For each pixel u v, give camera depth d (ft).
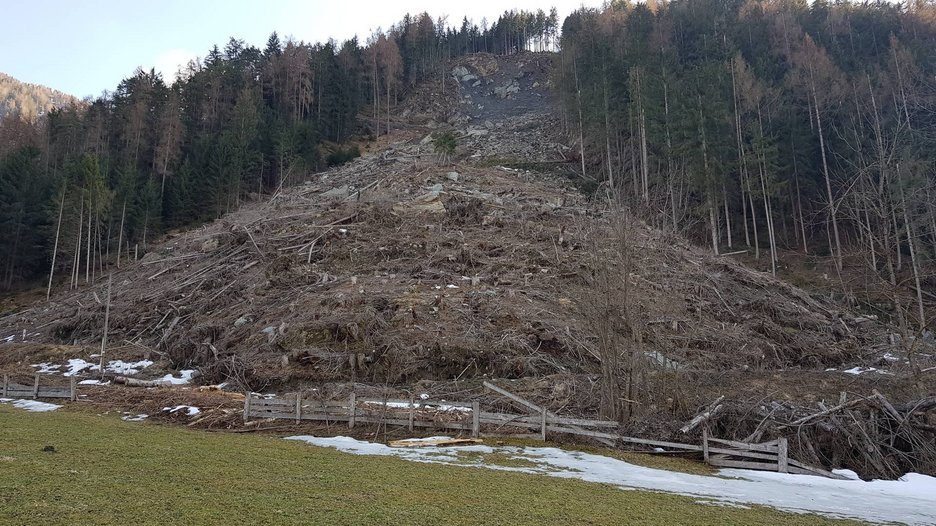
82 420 44.04
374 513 20.62
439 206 109.29
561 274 82.28
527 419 42.93
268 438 40.65
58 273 153.58
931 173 82.43
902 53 143.43
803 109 153.38
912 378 51.57
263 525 18.21
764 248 135.23
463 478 28.81
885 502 30.07
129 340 80.89
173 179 175.94
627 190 84.99
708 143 125.70
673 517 23.24
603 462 36.81
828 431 40.63
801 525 23.15
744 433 41.70
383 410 45.21
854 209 80.12
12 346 82.53
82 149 193.47
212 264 100.53
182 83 222.69
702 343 68.64
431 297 73.46
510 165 169.17
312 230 101.65
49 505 18.94
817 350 75.10
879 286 70.85
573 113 186.60
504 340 63.98
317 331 65.46
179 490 22.47
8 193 155.22
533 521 21.09
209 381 63.10
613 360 46.83
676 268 86.63
